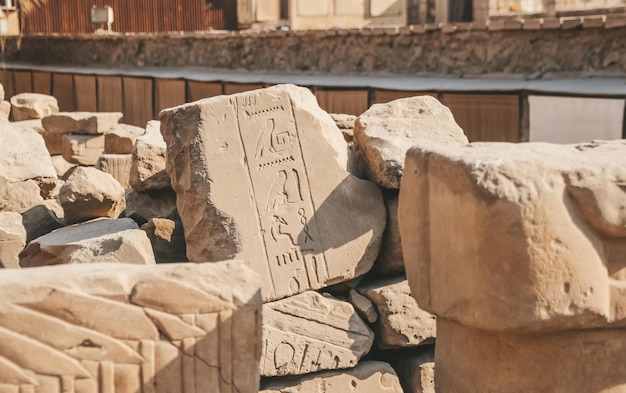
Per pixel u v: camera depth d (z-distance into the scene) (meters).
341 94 16.05
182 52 21.05
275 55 18.39
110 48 23.42
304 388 5.29
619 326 3.80
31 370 3.19
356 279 5.57
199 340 3.39
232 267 3.47
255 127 5.39
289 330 5.25
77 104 23.80
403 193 4.18
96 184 6.45
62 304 3.22
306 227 5.38
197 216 5.28
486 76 14.27
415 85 14.78
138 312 3.31
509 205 3.52
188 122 5.34
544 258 3.54
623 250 3.73
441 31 14.87
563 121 12.64
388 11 24.84
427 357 5.55
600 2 20.42
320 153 5.50
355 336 5.38
